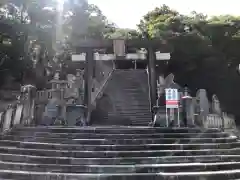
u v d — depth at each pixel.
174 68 29.64
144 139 11.77
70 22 29.05
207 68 29.03
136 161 10.17
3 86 27.52
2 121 16.52
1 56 27.23
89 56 21.91
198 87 29.36
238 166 10.45
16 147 11.62
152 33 26.30
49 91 20.06
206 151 11.19
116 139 11.66
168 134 12.62
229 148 12.04
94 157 10.41
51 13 29.42
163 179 9.07
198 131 13.54
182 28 28.53
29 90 17.94
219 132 13.77
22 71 28.73
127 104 24.78
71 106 19.23
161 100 20.56
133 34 26.22
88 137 12.06
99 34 29.80
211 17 30.25
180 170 9.73
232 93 28.72
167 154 10.78
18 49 27.58
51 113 18.70
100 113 23.59
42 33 29.25
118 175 8.98
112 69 33.47
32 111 17.83
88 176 8.93
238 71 28.89
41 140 12.15
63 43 30.16
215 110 21.28
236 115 28.11
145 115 23.25
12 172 9.32
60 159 10.09
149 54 21.44
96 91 26.39
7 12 28.28
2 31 27.08
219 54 28.70
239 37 28.17
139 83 28.77
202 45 28.02
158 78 26.58
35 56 29.48
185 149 11.41
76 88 23.25
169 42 26.91
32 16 29.02
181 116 17.09
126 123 22.00
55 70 28.72
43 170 9.66
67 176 8.96
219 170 10.05
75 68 29.59
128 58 24.91
